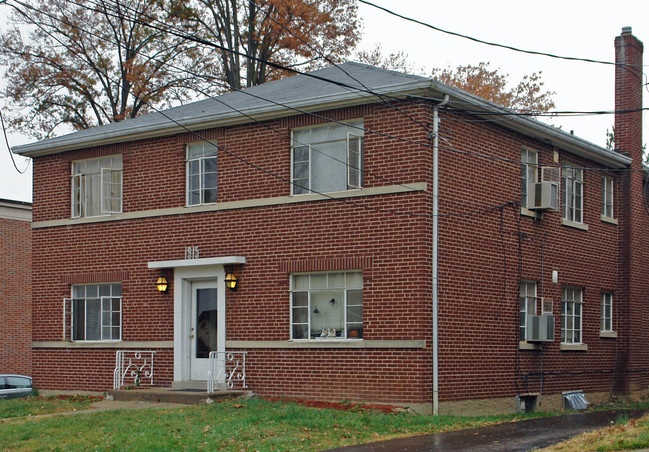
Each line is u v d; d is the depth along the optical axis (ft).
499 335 66.80
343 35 116.37
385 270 61.41
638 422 49.75
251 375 66.90
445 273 61.67
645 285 88.53
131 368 72.95
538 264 72.54
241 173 69.00
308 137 66.59
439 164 61.87
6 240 106.93
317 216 64.85
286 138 67.00
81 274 76.74
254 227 67.82
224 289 68.74
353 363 62.18
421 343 59.36
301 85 74.08
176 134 72.59
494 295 66.64
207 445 45.62
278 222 66.69
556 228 75.61
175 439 46.83
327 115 65.21
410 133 61.41
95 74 118.21
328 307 64.44
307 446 46.21
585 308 79.56
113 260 75.10
